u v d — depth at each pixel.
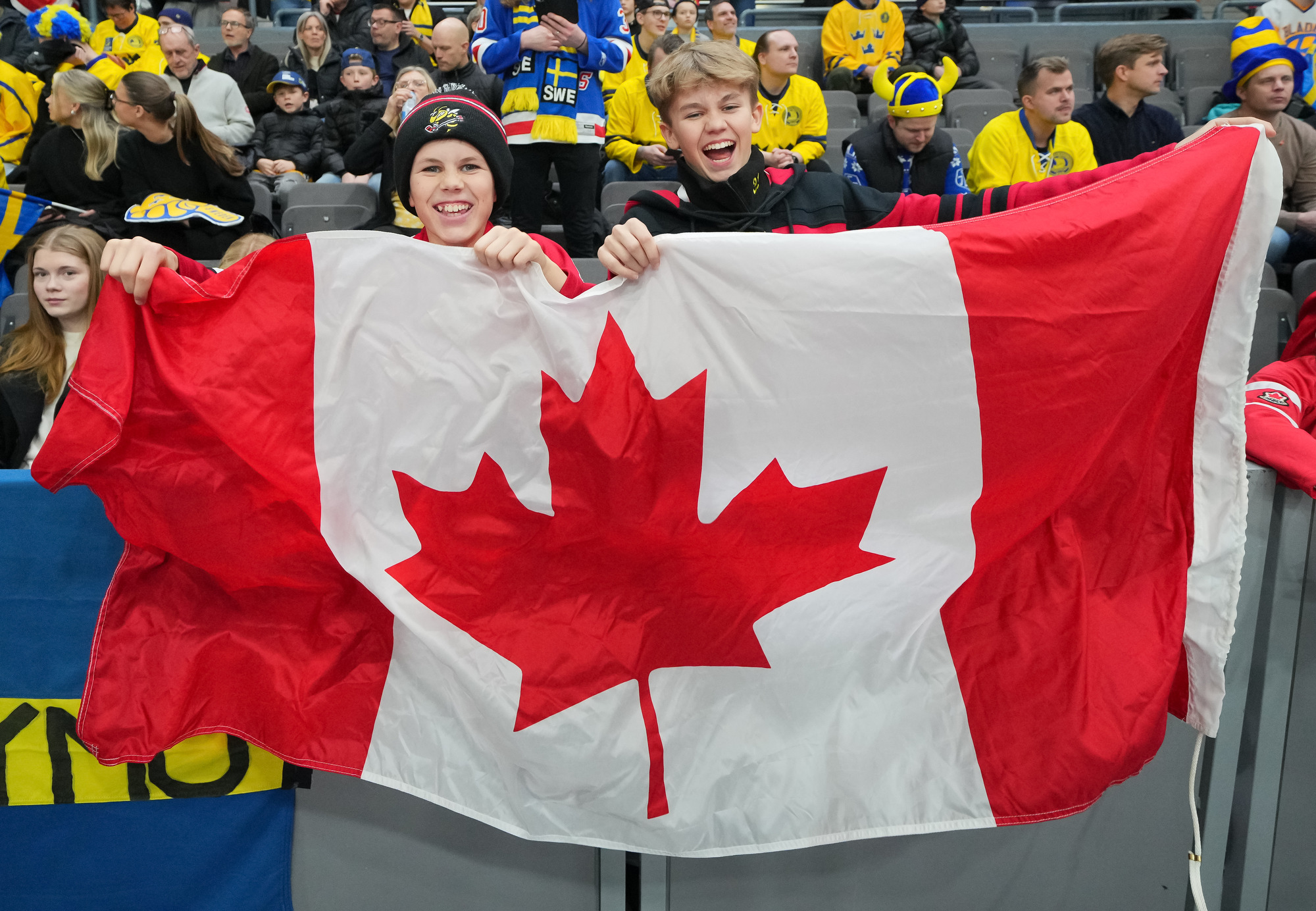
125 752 1.65
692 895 1.83
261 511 1.64
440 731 1.69
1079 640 1.71
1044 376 1.68
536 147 3.94
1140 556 1.78
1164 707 1.72
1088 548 1.78
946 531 1.72
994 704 1.73
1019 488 1.71
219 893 1.80
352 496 1.66
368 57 5.78
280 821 1.79
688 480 1.67
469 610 1.68
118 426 1.54
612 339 1.65
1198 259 1.68
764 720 1.72
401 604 1.64
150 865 1.78
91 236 2.30
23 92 5.13
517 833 1.69
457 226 2.05
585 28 3.91
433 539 1.68
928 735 1.73
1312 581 1.80
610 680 1.69
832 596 1.71
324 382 1.64
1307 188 4.79
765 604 1.70
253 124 5.87
